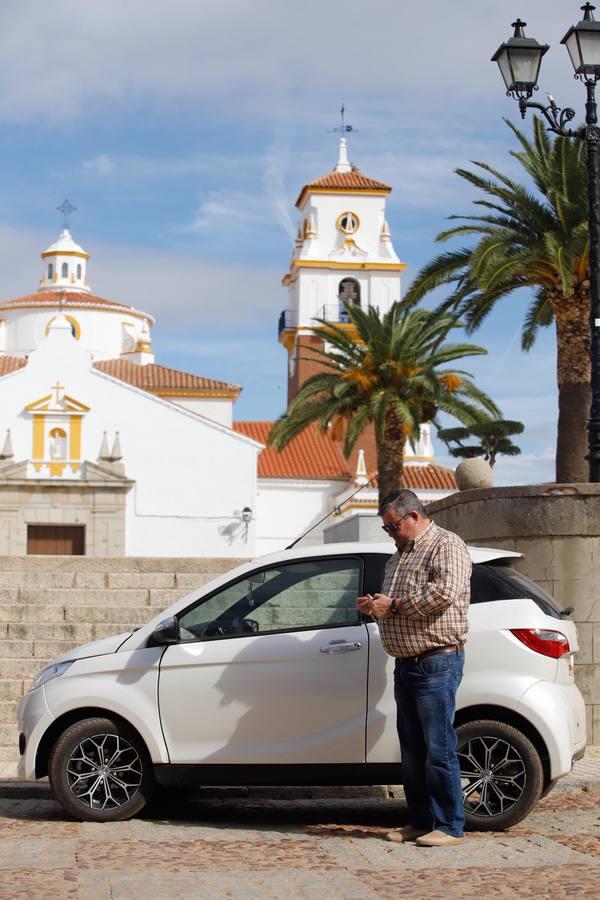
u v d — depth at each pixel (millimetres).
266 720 8328
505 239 20875
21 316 64500
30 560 16578
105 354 64750
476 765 8086
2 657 13805
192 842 7734
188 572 16547
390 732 8195
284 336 68000
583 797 9445
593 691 12188
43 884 6473
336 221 66938
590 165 14242
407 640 7668
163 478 48906
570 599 12461
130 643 8664
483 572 8461
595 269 14062
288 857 7262
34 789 9789
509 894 6254
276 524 56281
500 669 8109
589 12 14180
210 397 57469
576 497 12531
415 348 34188
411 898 6199
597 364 13898
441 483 55969
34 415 49000
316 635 8398
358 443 59125
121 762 8539
